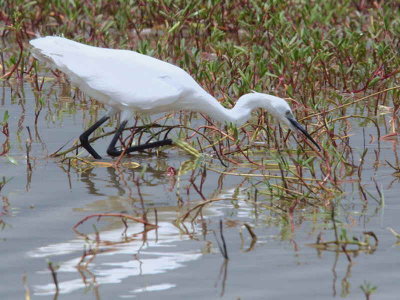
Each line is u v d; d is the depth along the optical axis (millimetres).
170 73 12328
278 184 10922
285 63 16922
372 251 8281
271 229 8969
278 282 7477
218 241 8430
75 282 7445
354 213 9586
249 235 8750
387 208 9773
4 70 18016
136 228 8945
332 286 7387
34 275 7598
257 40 19156
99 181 10984
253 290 7289
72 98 16203
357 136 13703
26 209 9609
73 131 13719
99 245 8391
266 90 16484
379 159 12289
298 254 8188
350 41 18406
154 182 10992
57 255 8094
